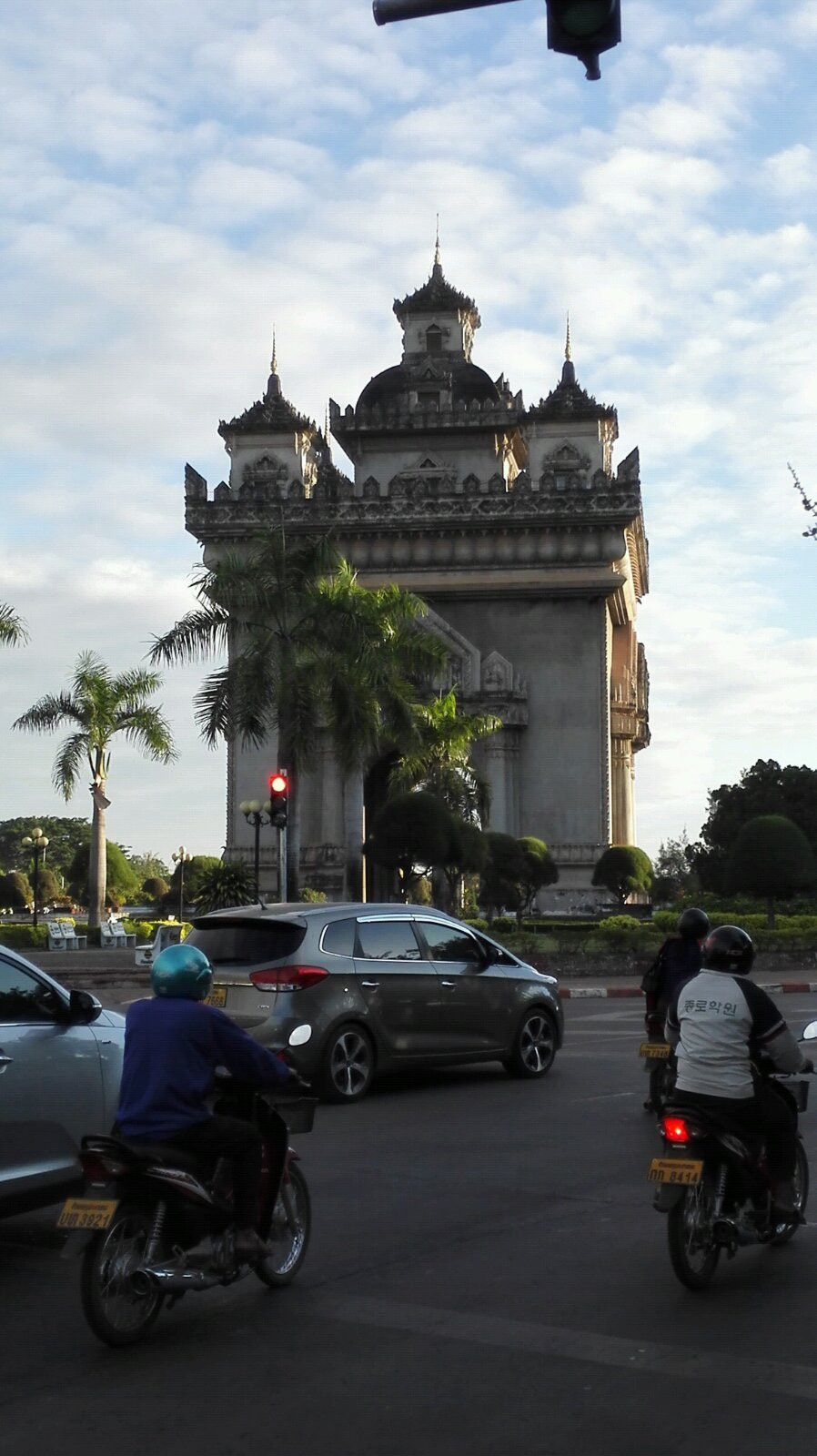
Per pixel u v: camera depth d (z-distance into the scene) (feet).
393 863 146.82
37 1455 20.27
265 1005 52.70
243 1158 26.50
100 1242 24.67
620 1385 22.94
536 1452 20.25
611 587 224.53
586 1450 20.33
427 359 250.78
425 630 224.94
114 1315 24.97
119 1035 34.76
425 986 56.80
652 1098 50.52
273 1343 25.20
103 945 173.68
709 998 29.30
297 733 123.65
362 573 229.86
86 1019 33.32
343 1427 21.24
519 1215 35.12
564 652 228.02
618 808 268.62
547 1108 52.47
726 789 258.16
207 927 55.62
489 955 60.29
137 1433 21.07
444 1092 57.00
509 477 253.85
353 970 54.65
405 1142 45.47
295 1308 27.32
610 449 254.06
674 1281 29.04
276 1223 28.71
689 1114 28.14
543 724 226.79
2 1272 30.78
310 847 225.15
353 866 150.71
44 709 178.29
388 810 147.02
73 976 116.67
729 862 147.33
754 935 135.03
